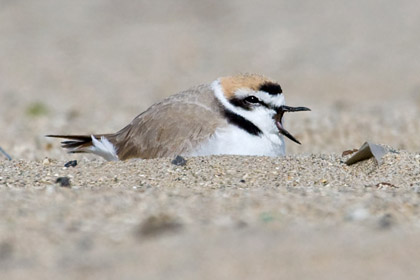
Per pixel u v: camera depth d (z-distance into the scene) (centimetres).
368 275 597
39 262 648
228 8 3578
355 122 1736
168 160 1036
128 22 3509
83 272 621
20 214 772
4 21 3562
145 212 782
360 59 2780
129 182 951
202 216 764
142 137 1119
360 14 3281
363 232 704
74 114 2016
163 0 3775
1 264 645
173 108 1108
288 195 852
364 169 1017
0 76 2741
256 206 801
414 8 3281
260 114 1068
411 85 2411
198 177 967
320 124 1728
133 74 2769
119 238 703
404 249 652
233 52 3002
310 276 598
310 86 2483
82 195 853
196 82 2625
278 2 3575
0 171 1013
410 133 1631
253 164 1015
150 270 621
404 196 849
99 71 2828
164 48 3122
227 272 610
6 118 1977
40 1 3838
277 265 621
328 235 693
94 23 3509
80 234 715
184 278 602
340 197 841
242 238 688
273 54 2931
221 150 1063
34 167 1041
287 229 715
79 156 1403
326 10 3388
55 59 3012
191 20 3475
